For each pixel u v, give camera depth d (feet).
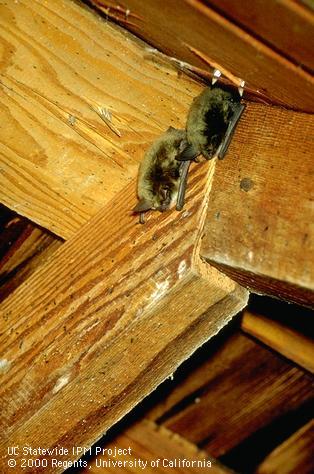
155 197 2.31
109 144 2.44
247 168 2.19
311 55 1.85
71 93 2.42
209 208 2.22
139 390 2.43
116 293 2.34
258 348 3.34
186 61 2.26
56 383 2.40
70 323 2.41
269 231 2.12
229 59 2.04
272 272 2.10
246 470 3.59
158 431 3.48
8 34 2.40
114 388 2.40
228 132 2.24
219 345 3.39
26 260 2.99
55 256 2.54
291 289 2.13
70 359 2.39
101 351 2.34
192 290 2.24
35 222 2.54
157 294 2.27
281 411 3.49
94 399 2.42
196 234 2.22
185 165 2.29
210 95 2.31
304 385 3.39
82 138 2.44
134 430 3.44
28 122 2.44
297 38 1.82
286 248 2.09
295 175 2.12
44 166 2.48
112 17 2.29
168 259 2.26
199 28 1.97
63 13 2.37
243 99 2.27
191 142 2.30
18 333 2.52
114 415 2.46
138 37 2.34
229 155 2.23
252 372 3.42
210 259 2.19
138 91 2.39
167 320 2.30
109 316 2.34
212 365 3.44
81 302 2.41
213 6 1.87
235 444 3.59
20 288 2.58
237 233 2.16
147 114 2.41
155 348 2.34
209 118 2.26
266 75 2.02
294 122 2.15
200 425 3.52
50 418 2.44
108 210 2.47
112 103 2.42
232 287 2.27
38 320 2.49
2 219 2.88
